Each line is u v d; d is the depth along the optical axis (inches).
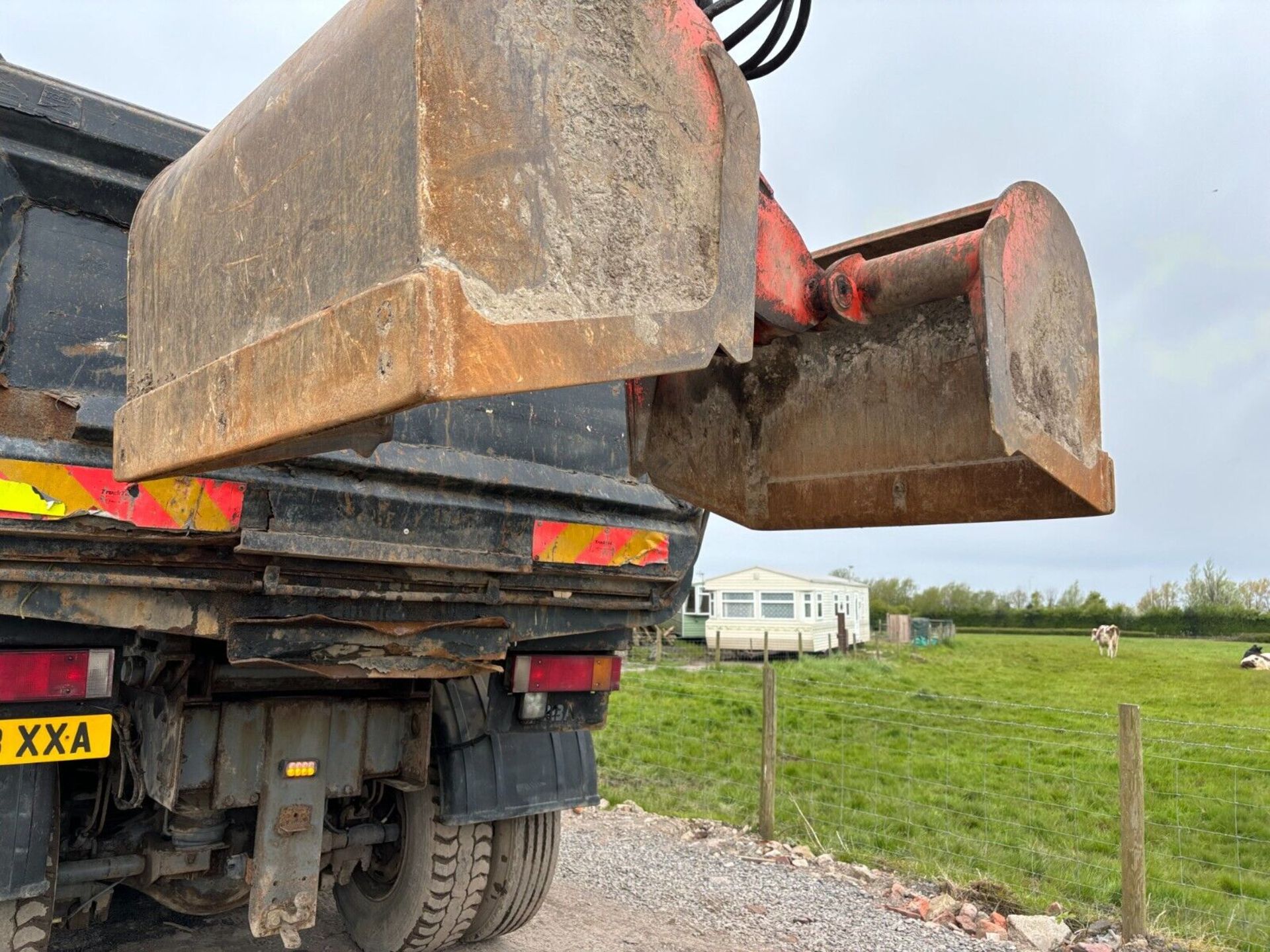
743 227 60.1
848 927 182.2
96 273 95.8
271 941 152.6
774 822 265.6
